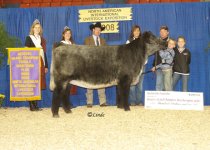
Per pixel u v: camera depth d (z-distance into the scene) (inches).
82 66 350.6
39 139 258.4
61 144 243.3
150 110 375.2
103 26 420.2
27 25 425.4
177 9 414.0
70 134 273.3
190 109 378.0
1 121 330.6
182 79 398.3
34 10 424.5
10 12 425.4
